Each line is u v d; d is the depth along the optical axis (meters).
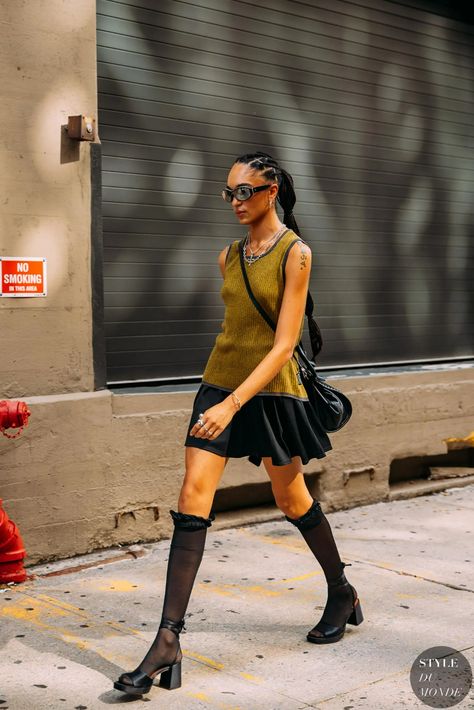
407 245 7.17
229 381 3.46
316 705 3.15
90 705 3.12
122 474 5.02
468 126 7.60
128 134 5.40
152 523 5.18
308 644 3.73
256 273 3.41
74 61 4.80
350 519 5.92
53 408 4.71
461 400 6.91
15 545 4.42
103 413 4.91
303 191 6.43
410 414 6.55
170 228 5.64
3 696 3.17
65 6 4.75
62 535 4.80
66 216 4.82
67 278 4.83
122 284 5.41
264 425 3.40
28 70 4.64
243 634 3.83
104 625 3.91
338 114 6.62
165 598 3.26
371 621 4.01
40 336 4.75
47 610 4.09
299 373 3.54
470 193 7.63
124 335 5.44
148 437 5.11
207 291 5.87
